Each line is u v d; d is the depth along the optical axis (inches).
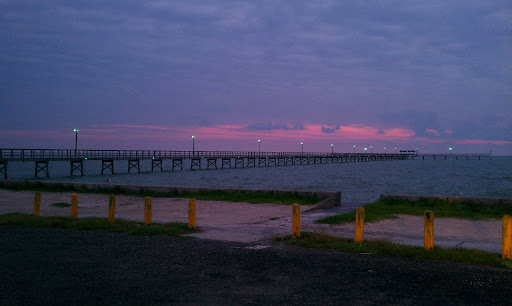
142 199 874.8
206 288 270.5
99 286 272.2
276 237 442.0
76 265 324.8
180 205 784.9
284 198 831.1
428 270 316.2
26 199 870.4
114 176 2583.7
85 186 1026.7
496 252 381.7
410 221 584.7
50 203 806.5
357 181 2391.7
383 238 435.5
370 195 1472.7
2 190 1033.5
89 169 4111.7
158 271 309.7
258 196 857.5
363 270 316.2
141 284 277.7
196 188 921.5
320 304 241.6
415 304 242.2
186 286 274.4
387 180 2502.5
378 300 248.5
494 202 684.1
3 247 388.8
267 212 692.7
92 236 449.1
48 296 250.8
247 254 367.2
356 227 411.2
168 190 944.3
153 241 423.8
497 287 274.4
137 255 360.2
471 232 511.2
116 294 256.5
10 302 239.1
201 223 576.1
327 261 343.6
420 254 358.0
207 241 426.3
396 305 240.4
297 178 2652.6
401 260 347.9
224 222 588.4
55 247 390.3
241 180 2406.5
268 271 312.5
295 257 357.1
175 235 456.8
